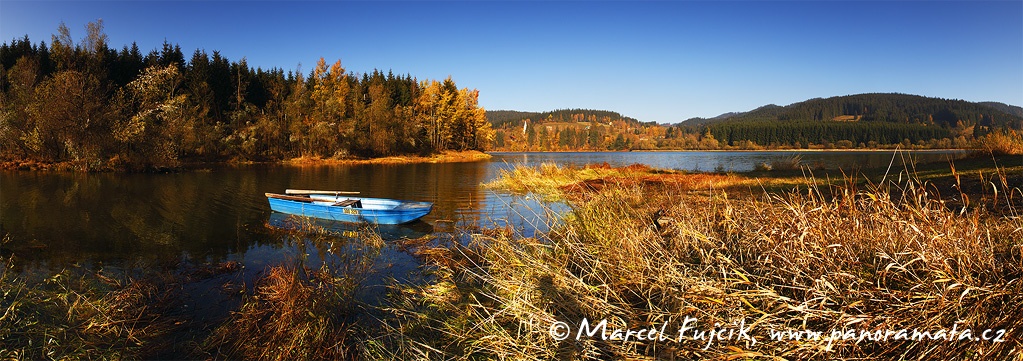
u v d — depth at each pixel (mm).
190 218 12133
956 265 3580
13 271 7223
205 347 4715
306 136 44625
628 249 5391
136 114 29000
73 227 10797
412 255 8406
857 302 3322
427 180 25312
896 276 3752
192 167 32094
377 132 50656
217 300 6062
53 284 6453
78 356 4336
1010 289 3141
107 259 8117
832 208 4750
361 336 4914
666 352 3699
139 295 5816
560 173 21672
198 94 40406
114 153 26719
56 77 26938
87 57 30703
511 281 5398
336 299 5688
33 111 26781
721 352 3482
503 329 4375
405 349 4383
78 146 25781
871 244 4199
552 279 5145
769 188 13719
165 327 5148
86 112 25844
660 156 70312
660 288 4547
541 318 4234
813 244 4066
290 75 56688
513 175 21891
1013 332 2902
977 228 3814
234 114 42938
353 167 37844
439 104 63188
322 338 4637
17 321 4918
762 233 4719
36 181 20328
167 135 29172
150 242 9430
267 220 11852
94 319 4973
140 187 19344
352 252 8539
